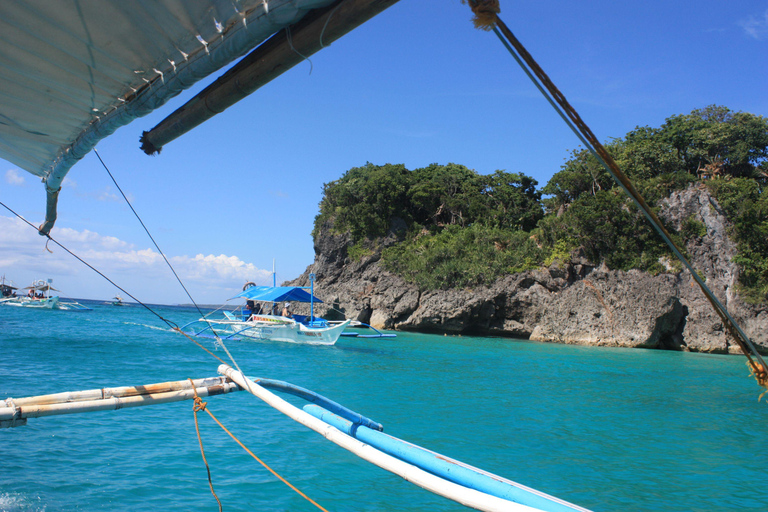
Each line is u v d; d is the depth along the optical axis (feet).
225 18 7.40
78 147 12.87
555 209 184.85
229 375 13.87
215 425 34.27
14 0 7.86
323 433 9.65
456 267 163.84
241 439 31.50
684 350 130.00
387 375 65.10
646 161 165.27
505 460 30.22
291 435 32.71
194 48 8.32
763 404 52.16
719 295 129.29
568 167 181.27
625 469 29.27
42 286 272.72
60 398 11.92
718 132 164.45
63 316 195.62
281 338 111.45
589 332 137.18
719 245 132.26
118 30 8.36
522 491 7.74
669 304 127.24
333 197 213.05
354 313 183.32
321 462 27.94
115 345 89.30
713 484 27.04
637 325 130.62
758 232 127.13
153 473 25.14
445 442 33.47
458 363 82.53
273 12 6.68
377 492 24.03
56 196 16.61
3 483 22.61
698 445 35.06
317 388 52.90
